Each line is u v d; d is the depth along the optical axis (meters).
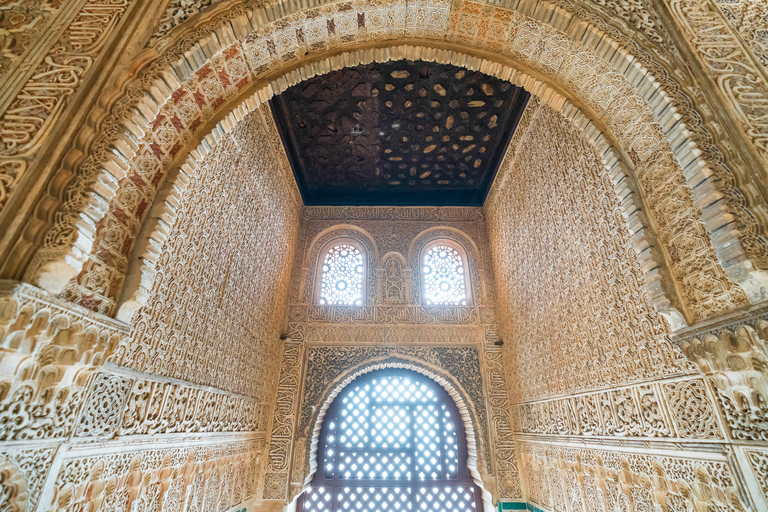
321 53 2.58
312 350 4.77
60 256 1.26
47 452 1.35
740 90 1.83
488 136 4.81
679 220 1.87
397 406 4.82
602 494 2.57
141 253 1.73
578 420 2.90
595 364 2.68
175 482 2.33
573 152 3.10
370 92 4.17
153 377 2.08
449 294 5.25
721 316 1.57
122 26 1.83
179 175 1.99
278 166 4.53
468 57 2.63
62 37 1.75
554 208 3.44
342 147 5.01
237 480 3.42
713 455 1.70
